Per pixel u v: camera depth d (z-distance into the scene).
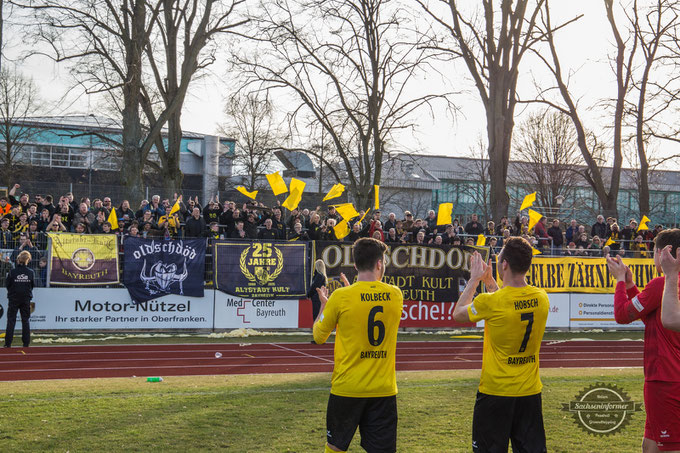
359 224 18.44
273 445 6.33
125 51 24.52
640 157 31.03
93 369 11.55
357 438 6.77
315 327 4.86
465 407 8.23
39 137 47.16
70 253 16.36
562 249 20.42
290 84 29.55
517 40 27.61
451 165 56.03
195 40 25.50
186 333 17.11
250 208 18.94
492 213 27.64
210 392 9.12
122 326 16.72
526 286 4.80
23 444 6.25
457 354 14.65
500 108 27.55
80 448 6.15
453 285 19.06
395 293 4.83
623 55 30.25
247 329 17.47
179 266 17.12
